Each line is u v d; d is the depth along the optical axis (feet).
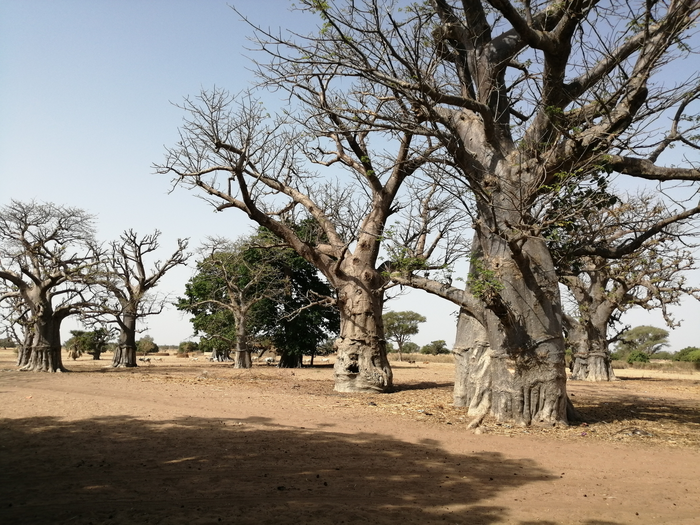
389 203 59.11
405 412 39.99
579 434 32.73
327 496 19.39
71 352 149.89
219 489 19.86
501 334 36.11
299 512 17.60
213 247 104.06
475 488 20.94
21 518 16.66
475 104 34.30
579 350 95.66
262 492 19.62
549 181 34.91
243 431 30.58
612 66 34.24
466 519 17.46
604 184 35.24
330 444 27.91
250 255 108.68
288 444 27.55
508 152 37.09
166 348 345.92
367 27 34.30
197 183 56.70
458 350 43.55
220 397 45.34
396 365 140.15
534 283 35.06
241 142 53.78
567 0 32.17
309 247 58.85
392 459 25.20
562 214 32.58
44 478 20.98
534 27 36.47
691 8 29.99
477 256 40.55
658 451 28.76
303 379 73.36
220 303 107.04
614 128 32.89
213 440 27.99
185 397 44.47
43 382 56.29
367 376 55.57
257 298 106.11
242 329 105.70
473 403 39.58
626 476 23.50
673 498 20.43
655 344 226.17
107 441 27.40
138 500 18.52
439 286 41.45
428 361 190.39
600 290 93.81
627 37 34.81
